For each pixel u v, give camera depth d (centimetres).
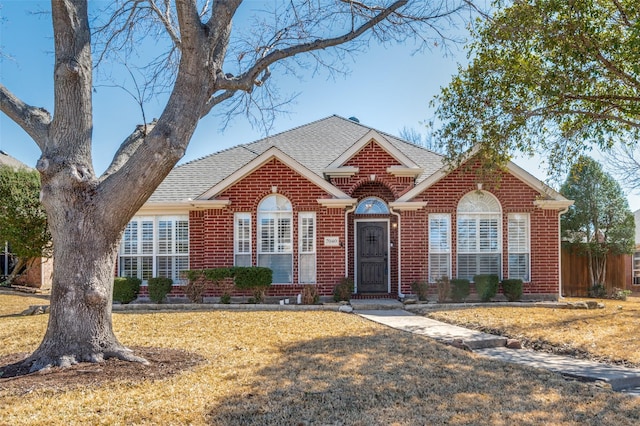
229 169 1883
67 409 521
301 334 992
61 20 733
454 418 518
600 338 963
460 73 1309
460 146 1343
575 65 1145
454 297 1532
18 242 2033
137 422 491
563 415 534
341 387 618
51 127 731
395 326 1126
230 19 800
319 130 2138
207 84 764
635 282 2648
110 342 735
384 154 1672
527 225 1633
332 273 1573
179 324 1116
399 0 985
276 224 1602
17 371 682
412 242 1614
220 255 1581
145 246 1678
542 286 1609
